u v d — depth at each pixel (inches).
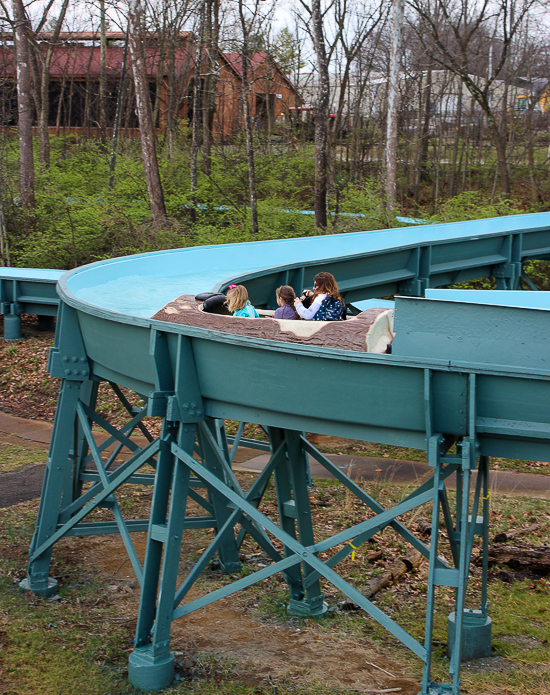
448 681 200.2
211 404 208.2
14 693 196.4
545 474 419.5
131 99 1544.0
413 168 1397.6
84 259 857.5
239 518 226.5
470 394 156.5
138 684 201.5
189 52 1363.2
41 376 595.5
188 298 258.7
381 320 194.7
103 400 556.7
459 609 161.8
